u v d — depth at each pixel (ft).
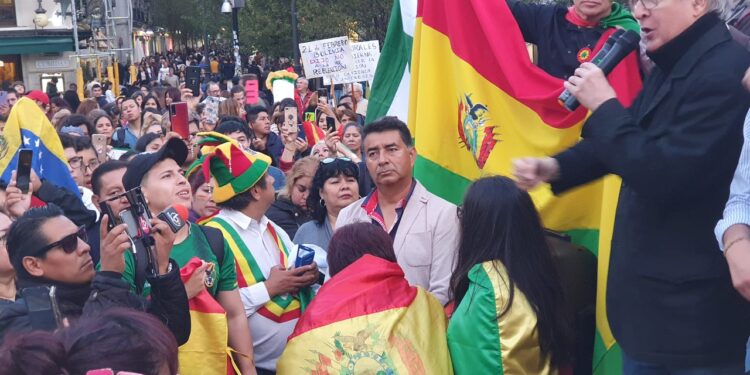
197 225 13.94
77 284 11.50
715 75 9.74
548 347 11.62
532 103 14.47
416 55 16.79
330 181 17.25
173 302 11.03
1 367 6.43
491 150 14.92
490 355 11.35
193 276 12.41
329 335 11.75
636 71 13.61
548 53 14.90
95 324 6.77
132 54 161.07
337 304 12.00
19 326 10.48
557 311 11.80
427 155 16.02
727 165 9.80
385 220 14.62
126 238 10.84
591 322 13.74
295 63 81.82
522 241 11.77
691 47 10.05
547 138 14.30
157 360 6.73
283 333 14.78
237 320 13.83
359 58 46.09
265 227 15.74
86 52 110.52
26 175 14.98
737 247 9.05
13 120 18.52
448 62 16.03
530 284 11.59
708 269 10.09
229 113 39.96
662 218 10.24
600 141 10.03
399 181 14.43
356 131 30.32
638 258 10.48
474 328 11.46
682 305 10.21
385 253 12.78
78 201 17.26
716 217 10.03
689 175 9.70
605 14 14.57
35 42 98.37
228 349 13.16
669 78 10.12
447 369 11.77
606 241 12.94
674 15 10.01
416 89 16.80
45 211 11.56
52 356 6.45
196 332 12.60
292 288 14.66
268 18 97.19
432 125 16.07
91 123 34.81
